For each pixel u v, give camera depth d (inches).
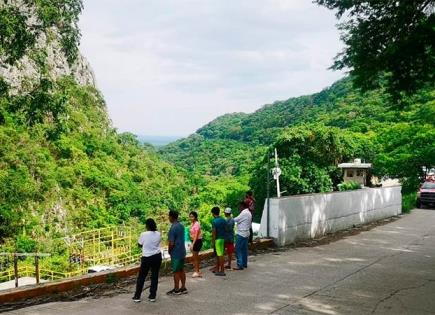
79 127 3336.6
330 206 718.5
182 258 359.3
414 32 407.5
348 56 462.3
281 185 1685.5
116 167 3280.0
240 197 2471.7
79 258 1486.2
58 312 309.6
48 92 636.1
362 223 829.2
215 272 435.5
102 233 1996.8
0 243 1802.4
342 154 1758.1
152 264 338.0
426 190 1141.7
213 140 6727.4
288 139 1744.6
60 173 2583.7
